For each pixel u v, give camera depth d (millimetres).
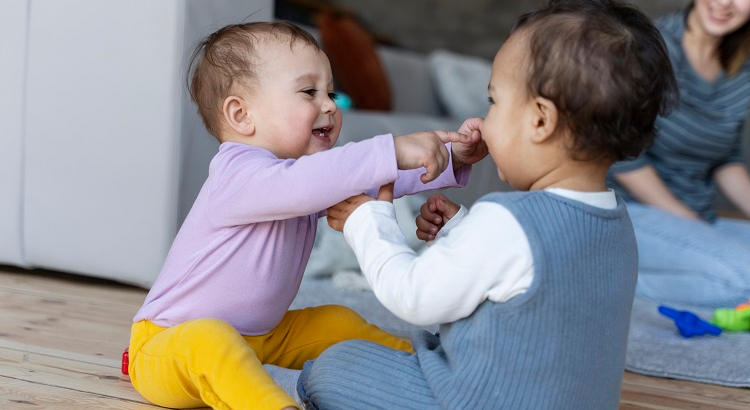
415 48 5996
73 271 1987
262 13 2059
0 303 1725
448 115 4363
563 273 888
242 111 1204
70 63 1909
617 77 888
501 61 955
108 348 1435
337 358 1066
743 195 2445
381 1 5977
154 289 1239
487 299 911
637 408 1303
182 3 1806
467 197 3059
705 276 2107
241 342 1079
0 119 1989
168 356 1104
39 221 1984
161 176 1854
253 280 1188
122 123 1878
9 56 1963
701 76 2262
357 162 1055
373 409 1014
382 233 994
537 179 959
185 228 1229
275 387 1030
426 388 989
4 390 1194
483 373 912
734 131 2344
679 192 2396
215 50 1233
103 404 1163
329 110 1216
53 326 1560
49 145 1953
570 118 898
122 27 1854
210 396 1064
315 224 1258
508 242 881
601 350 938
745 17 2146
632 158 963
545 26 917
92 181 1920
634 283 987
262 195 1102
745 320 1825
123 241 1904
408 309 921
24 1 1934
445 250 909
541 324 890
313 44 1235
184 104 1850
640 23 928
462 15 5918
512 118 941
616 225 942
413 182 1249
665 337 1746
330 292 1985
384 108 3736
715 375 1475
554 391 907
